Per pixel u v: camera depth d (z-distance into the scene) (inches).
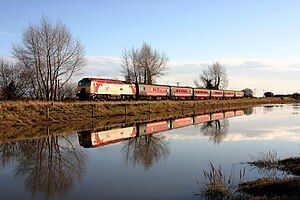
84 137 1216.2
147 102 2731.3
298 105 4399.6
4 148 975.6
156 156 856.9
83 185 588.4
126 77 3892.7
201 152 904.3
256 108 3553.2
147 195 521.7
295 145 1008.9
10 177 654.5
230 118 2170.3
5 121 1472.7
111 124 1689.2
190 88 4045.3
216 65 5551.2
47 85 2278.5
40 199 515.2
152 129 1517.0
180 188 554.9
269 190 494.0
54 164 772.0
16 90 2469.2
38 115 1659.7
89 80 2391.7
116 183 597.0
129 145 1054.4
